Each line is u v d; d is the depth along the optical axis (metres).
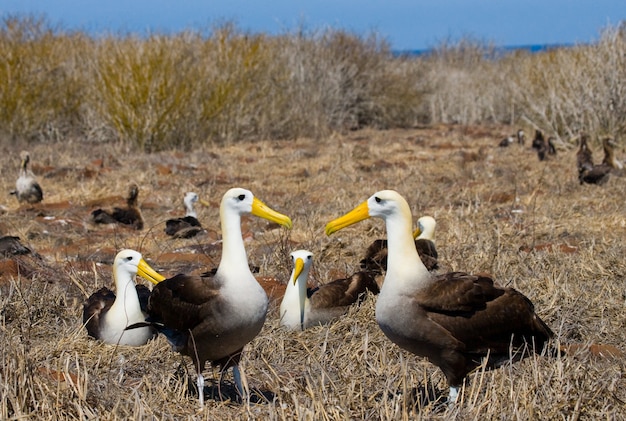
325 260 11.91
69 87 27.55
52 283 10.47
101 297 9.02
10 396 6.29
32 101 26.55
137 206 14.83
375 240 12.06
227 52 27.45
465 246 11.95
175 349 7.12
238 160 22.91
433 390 6.88
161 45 25.70
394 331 6.60
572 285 9.90
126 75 25.08
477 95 38.41
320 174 20.03
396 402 6.25
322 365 7.28
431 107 38.78
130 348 8.24
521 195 16.72
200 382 6.95
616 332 8.69
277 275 10.84
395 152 24.94
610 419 6.15
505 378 6.68
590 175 17.64
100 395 6.67
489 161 22.16
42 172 20.11
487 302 6.54
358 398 6.67
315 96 32.12
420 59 42.25
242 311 6.72
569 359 6.98
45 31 27.69
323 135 30.05
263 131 28.48
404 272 6.58
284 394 6.62
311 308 9.04
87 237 13.57
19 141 25.67
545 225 13.77
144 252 12.48
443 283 6.52
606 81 25.38
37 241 13.39
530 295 9.44
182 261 11.95
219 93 26.72
